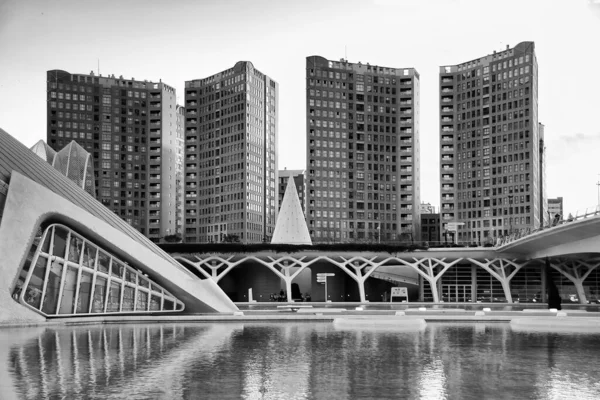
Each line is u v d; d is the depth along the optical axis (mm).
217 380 28859
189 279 68812
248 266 131625
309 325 57031
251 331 50875
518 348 39875
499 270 121562
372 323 54625
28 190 56938
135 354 36438
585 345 41250
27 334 46875
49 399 24766
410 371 31453
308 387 27531
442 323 59156
